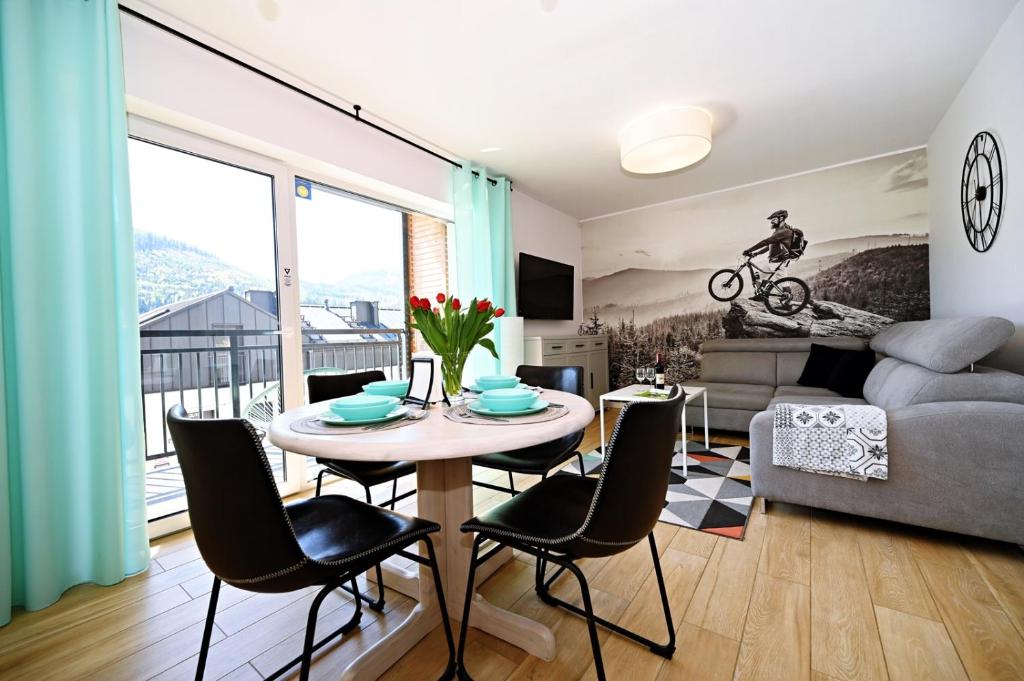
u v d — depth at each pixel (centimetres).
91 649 125
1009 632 121
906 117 291
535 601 145
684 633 126
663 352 472
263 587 86
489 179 366
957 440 164
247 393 241
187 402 224
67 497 155
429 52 207
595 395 472
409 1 174
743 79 238
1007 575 148
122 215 162
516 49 206
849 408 184
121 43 165
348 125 266
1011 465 156
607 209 490
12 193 139
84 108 156
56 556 150
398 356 434
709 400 349
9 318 142
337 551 97
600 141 310
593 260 519
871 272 363
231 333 234
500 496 243
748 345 397
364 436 100
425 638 129
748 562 163
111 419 157
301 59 210
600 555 100
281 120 232
